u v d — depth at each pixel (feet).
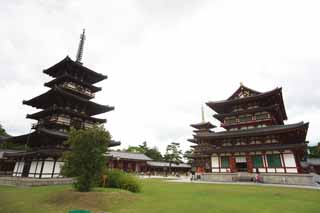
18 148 199.41
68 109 126.21
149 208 43.98
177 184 104.01
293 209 43.14
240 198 57.98
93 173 57.67
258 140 129.59
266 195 64.23
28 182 81.20
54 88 114.32
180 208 43.98
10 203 48.08
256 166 122.72
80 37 165.48
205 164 230.27
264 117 138.21
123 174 72.64
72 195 51.11
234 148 131.44
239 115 149.18
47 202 48.96
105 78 151.33
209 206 46.16
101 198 49.49
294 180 105.29
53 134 106.63
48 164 104.99
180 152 327.47
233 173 124.57
